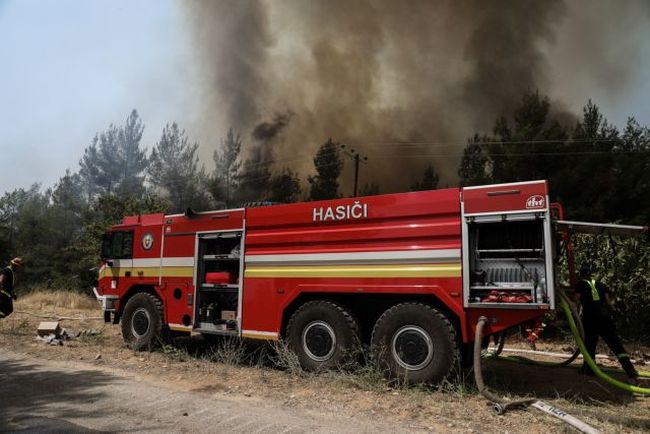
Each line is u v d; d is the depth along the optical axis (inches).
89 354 314.0
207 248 311.1
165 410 197.5
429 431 173.0
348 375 241.8
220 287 297.0
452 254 226.2
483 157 708.0
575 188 604.1
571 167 619.8
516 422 182.1
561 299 242.2
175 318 314.2
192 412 195.0
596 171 608.4
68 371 266.4
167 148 1182.9
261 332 274.2
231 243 301.9
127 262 346.0
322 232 261.6
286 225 274.2
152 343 321.4
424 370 224.2
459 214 227.5
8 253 1289.4
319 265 260.1
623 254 390.0
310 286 259.9
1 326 442.6
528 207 214.4
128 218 352.8
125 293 345.4
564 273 361.4
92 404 205.3
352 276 248.4
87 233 783.7
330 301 257.1
